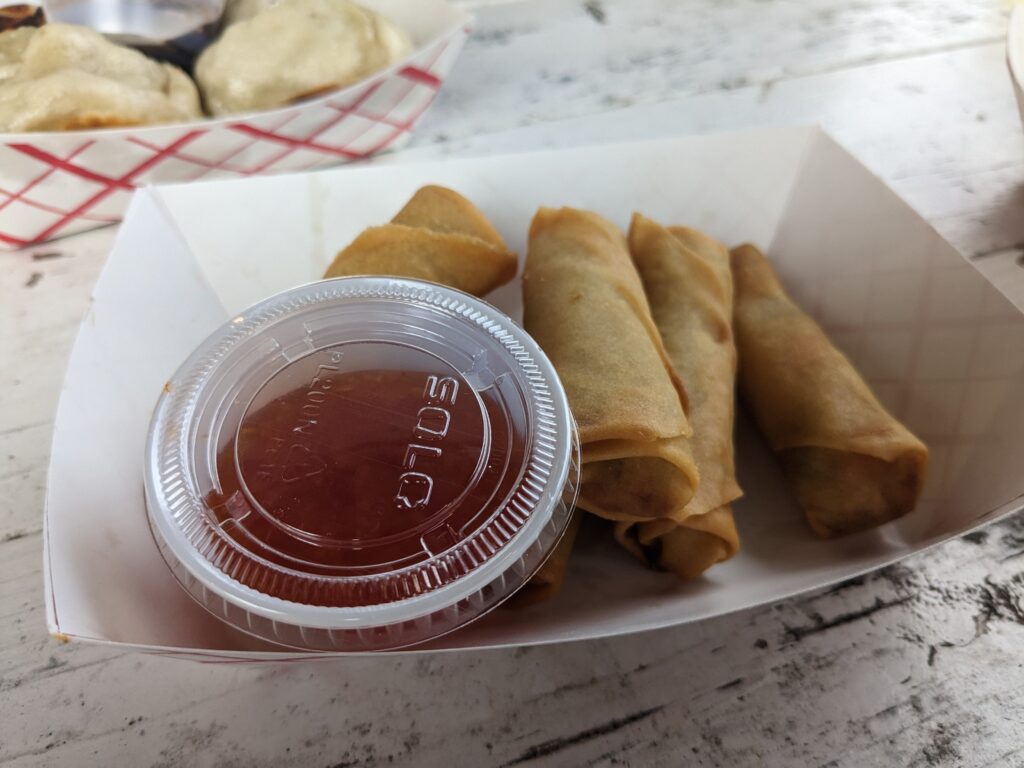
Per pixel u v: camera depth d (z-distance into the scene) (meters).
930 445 0.16
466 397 0.12
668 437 0.13
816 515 0.15
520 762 0.12
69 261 0.20
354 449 0.11
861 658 0.13
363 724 0.12
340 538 0.11
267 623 0.10
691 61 0.27
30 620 0.13
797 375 0.16
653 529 0.14
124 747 0.12
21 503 0.15
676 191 0.20
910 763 0.12
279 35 0.21
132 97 0.19
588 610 0.13
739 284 0.19
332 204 0.19
